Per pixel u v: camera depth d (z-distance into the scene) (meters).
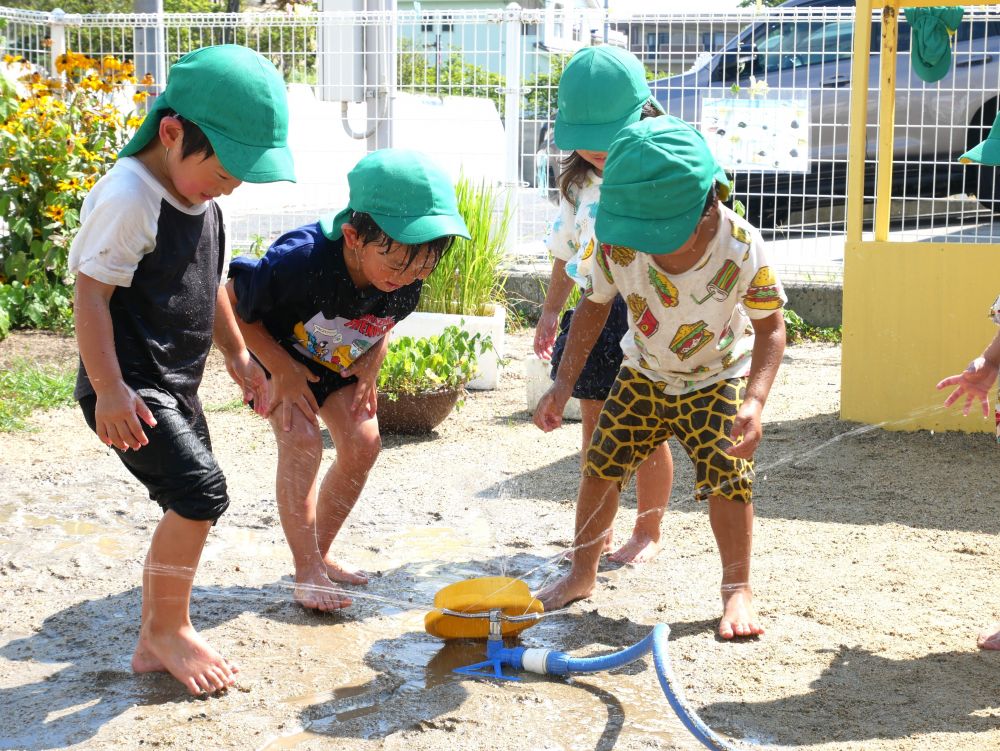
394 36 8.59
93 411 2.98
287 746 2.74
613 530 4.25
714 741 2.47
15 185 7.96
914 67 5.73
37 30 9.25
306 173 9.53
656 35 8.23
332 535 3.86
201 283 3.10
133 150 2.95
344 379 3.84
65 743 2.75
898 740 2.75
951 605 3.59
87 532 4.33
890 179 5.75
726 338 3.44
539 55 8.66
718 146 7.91
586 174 3.95
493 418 6.19
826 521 4.41
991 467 5.09
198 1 21.02
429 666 3.21
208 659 3.07
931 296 5.56
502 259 8.20
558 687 3.07
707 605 3.62
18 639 3.35
